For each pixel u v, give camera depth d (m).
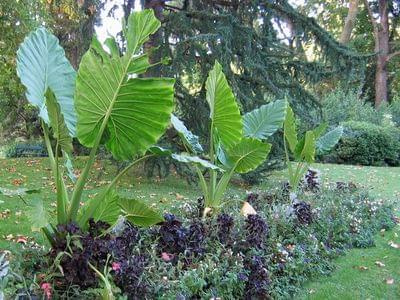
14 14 5.39
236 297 2.99
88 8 7.36
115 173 8.12
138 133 2.69
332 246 4.43
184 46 6.85
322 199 5.43
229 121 3.91
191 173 7.37
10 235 4.19
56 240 2.52
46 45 2.98
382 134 13.12
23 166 9.16
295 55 7.65
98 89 2.47
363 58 7.72
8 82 5.95
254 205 4.87
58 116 2.45
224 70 6.79
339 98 14.48
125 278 2.44
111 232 2.91
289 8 7.34
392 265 4.10
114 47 2.40
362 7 21.75
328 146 6.50
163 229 3.12
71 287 2.36
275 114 5.35
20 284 2.21
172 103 2.57
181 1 8.27
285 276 3.43
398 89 21.48
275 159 7.73
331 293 3.42
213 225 3.56
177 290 2.63
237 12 7.39
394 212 6.25
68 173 3.07
